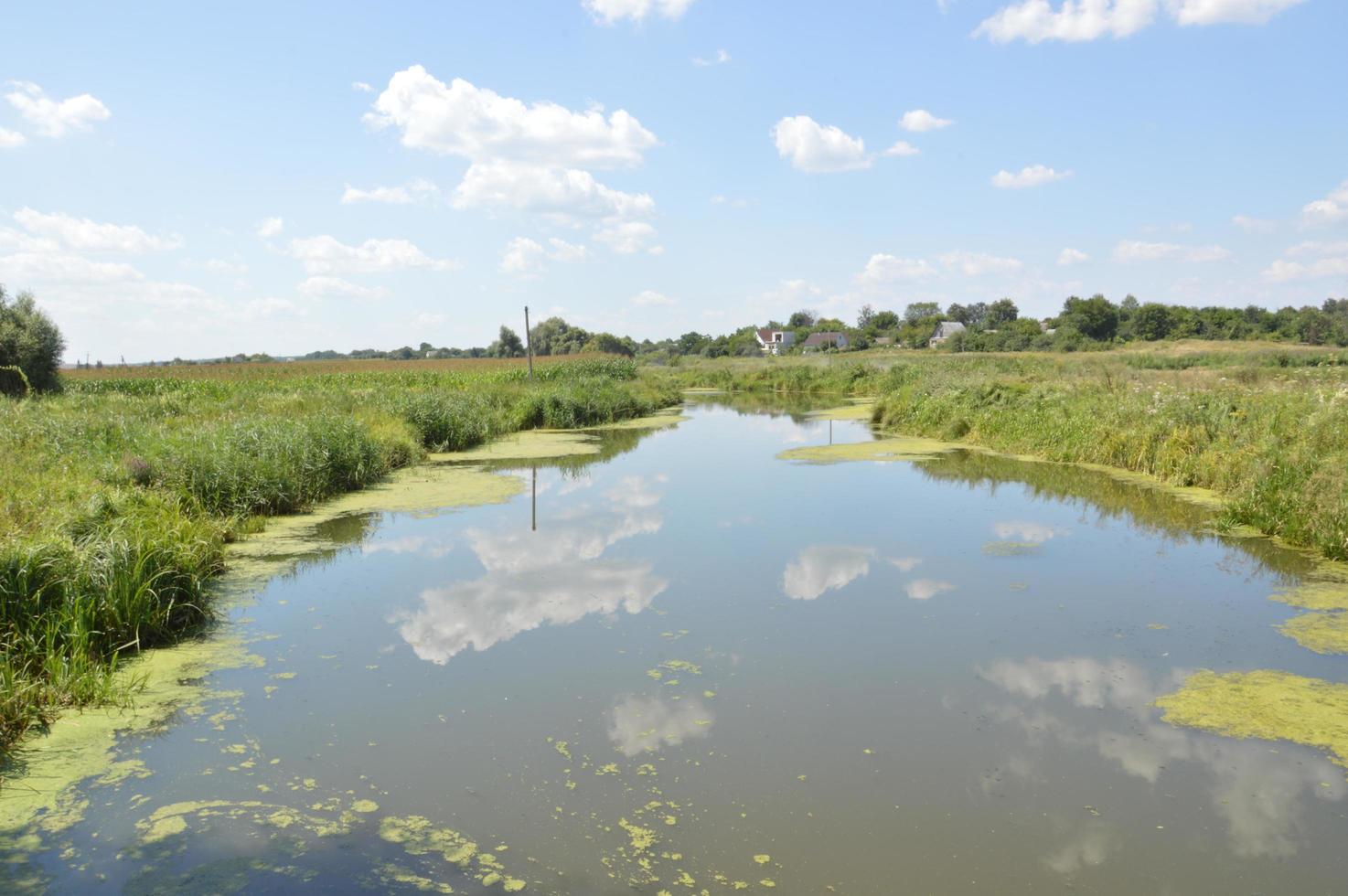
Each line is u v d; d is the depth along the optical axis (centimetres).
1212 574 790
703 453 1692
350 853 367
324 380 2950
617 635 638
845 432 2108
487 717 501
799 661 587
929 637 631
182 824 389
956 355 5209
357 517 1055
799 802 408
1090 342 5884
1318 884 343
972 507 1105
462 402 1995
